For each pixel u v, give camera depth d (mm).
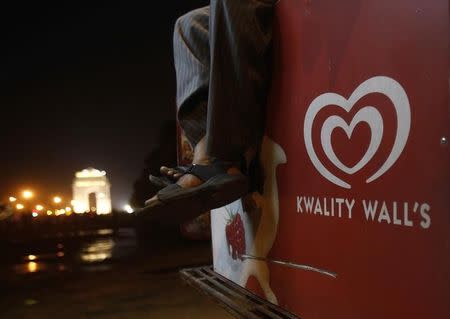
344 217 1324
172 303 6043
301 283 1556
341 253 1335
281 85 1663
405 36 1093
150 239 16219
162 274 8500
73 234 19875
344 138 1318
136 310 5789
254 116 1764
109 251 13062
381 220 1177
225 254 2312
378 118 1183
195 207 1862
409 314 1090
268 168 1773
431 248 1031
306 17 1503
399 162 1117
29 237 18938
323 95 1411
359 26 1247
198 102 1927
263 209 1831
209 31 1799
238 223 2117
